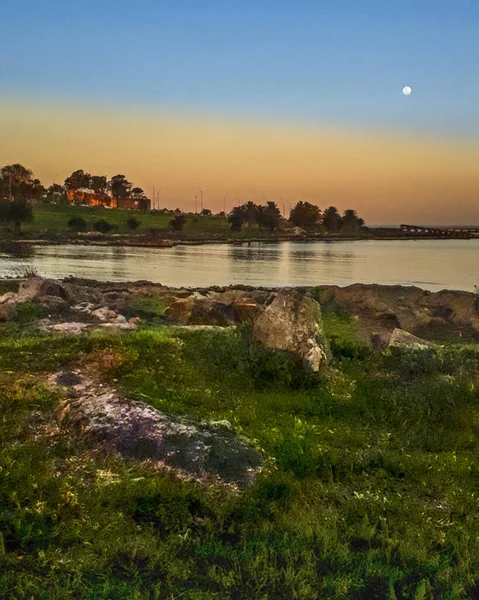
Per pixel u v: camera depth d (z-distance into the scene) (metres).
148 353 11.48
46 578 4.70
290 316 11.84
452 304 24.14
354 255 104.00
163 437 7.06
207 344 12.18
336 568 5.10
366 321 21.92
